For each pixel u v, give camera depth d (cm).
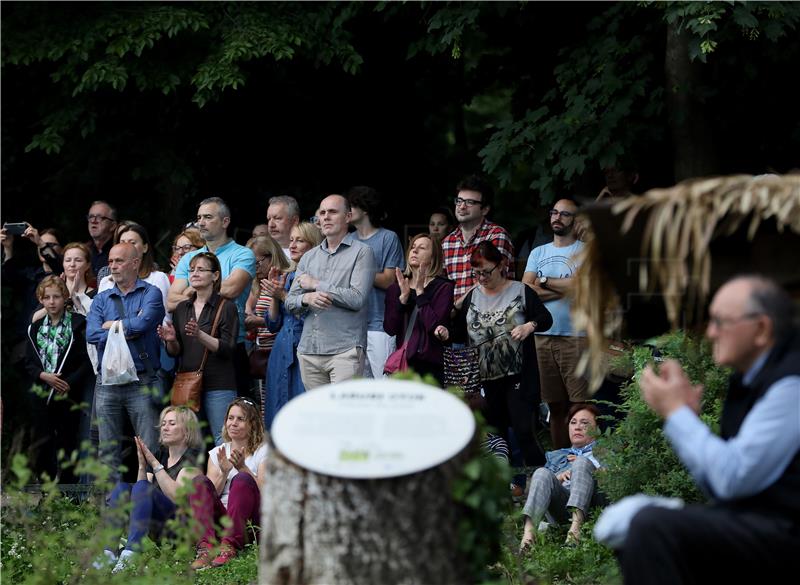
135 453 1423
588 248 732
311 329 1349
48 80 2039
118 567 1062
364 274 1344
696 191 685
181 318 1413
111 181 2111
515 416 1339
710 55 1686
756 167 1798
